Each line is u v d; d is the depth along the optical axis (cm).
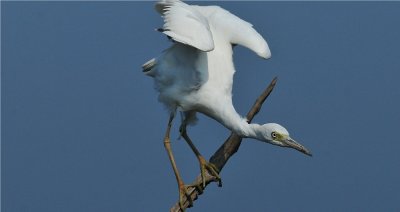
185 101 1878
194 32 1773
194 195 1875
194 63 1858
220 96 1870
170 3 1842
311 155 1781
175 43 1855
